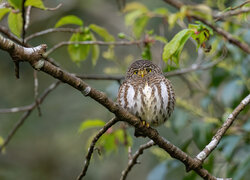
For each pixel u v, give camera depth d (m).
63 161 15.61
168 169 10.27
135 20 11.12
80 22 9.73
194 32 7.28
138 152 8.09
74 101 15.52
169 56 7.23
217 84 10.89
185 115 10.10
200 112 10.28
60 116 15.34
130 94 8.46
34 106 10.39
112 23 15.90
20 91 15.24
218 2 10.37
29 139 15.30
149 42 9.80
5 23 11.68
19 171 14.90
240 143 10.20
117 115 6.99
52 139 15.49
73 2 15.34
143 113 8.38
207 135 9.63
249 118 9.98
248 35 10.89
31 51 5.87
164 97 8.45
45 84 15.46
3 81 15.23
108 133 9.84
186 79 11.91
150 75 8.71
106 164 15.12
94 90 6.54
